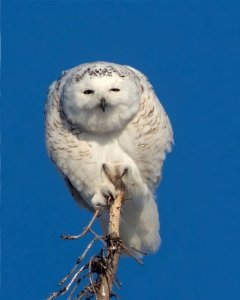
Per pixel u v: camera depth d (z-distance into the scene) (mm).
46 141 11375
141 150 11312
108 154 11289
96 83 10742
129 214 12039
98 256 8719
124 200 11359
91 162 11195
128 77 10961
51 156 11453
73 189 11789
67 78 11203
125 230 12352
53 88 11422
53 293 8281
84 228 8789
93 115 10922
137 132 11156
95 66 11000
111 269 8805
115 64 11203
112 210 10828
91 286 8508
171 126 11719
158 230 12422
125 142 11250
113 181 11289
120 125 11094
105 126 11031
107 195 11281
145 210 12094
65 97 10945
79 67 11195
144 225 12258
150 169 11578
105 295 8609
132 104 10938
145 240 12484
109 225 10508
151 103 11164
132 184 11367
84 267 8523
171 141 11641
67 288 8312
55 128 11195
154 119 11188
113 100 10758
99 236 8773
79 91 10812
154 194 12203
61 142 11203
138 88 11078
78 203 11969
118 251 9094
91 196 11398
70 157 11234
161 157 11555
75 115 10977
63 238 8688
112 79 10805
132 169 11234
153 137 11258
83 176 11281
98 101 10734
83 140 11203
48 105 11266
